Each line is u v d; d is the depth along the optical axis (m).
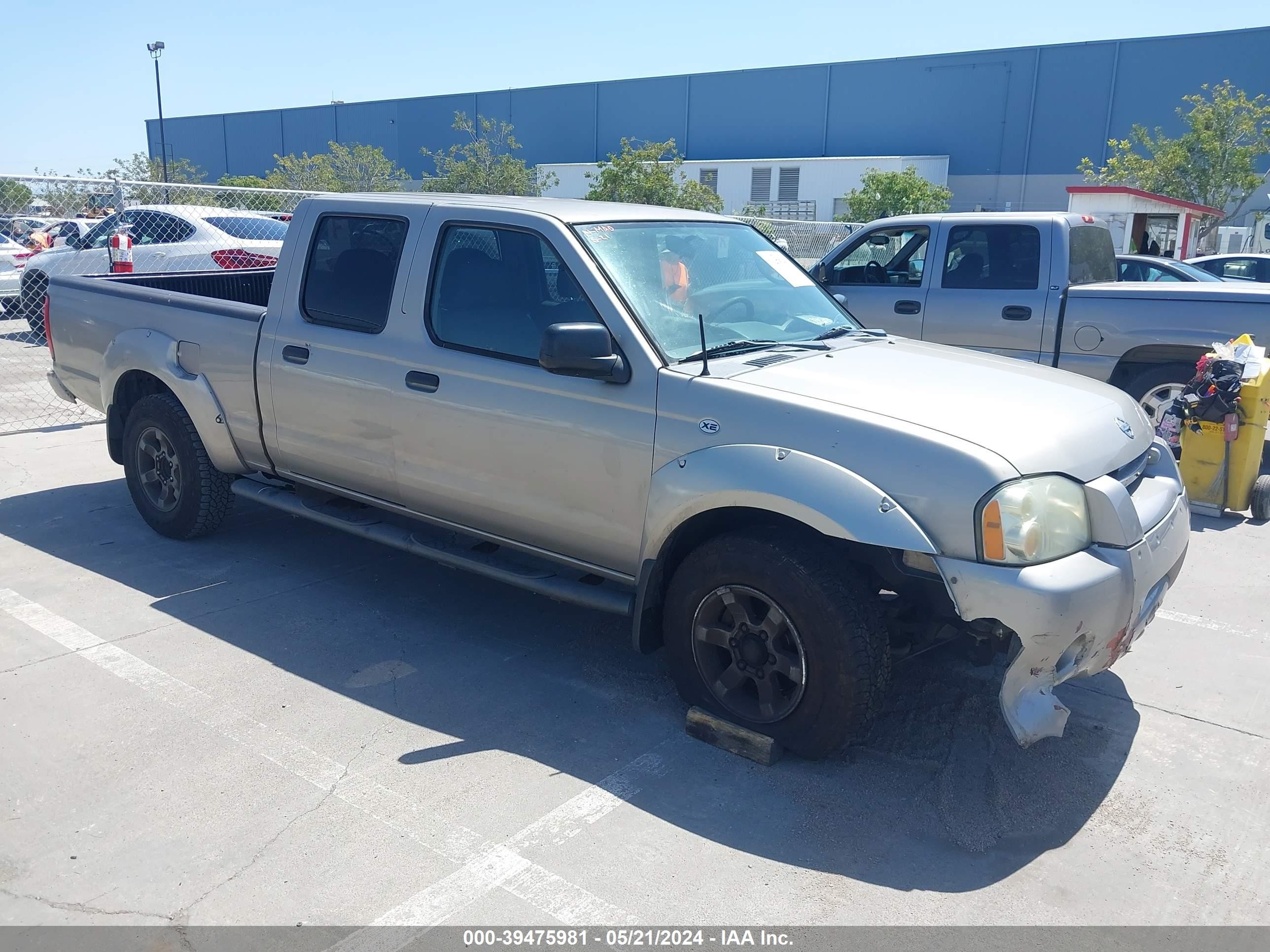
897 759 3.59
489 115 55.38
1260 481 6.56
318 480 4.88
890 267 8.67
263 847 3.00
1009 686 3.18
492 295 4.11
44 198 11.95
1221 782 3.49
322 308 4.67
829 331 4.42
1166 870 3.00
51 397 10.23
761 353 3.91
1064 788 3.43
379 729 3.71
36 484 6.85
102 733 3.62
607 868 2.94
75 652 4.28
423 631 4.60
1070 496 3.21
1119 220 21.84
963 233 8.23
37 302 13.61
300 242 4.79
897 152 45.22
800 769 3.50
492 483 4.09
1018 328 7.91
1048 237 7.84
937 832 3.17
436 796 3.29
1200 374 6.69
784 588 3.32
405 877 2.88
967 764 3.56
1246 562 5.77
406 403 4.29
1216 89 32.44
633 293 3.86
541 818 3.18
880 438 3.22
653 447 3.60
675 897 2.83
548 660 4.35
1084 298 7.62
